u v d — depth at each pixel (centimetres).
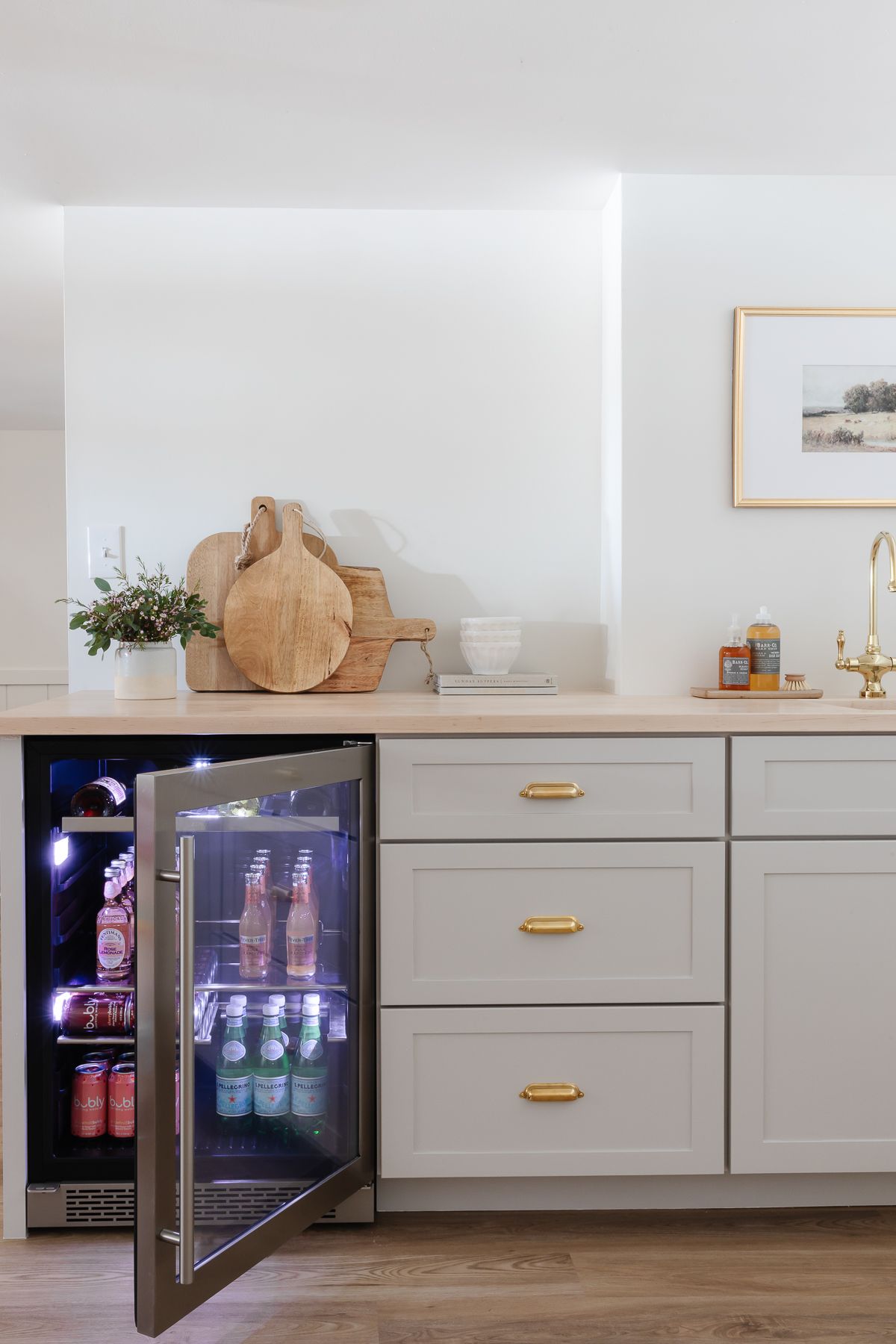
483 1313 156
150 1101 136
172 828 138
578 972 180
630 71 182
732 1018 180
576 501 247
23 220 243
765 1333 152
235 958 162
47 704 201
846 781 181
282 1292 162
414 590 246
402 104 192
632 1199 187
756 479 229
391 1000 178
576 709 189
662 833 180
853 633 232
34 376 365
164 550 242
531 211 246
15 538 462
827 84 188
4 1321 154
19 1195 178
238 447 243
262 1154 167
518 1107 180
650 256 227
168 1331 151
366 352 244
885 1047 182
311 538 244
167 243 240
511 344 246
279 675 231
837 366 229
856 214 229
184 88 186
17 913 175
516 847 179
